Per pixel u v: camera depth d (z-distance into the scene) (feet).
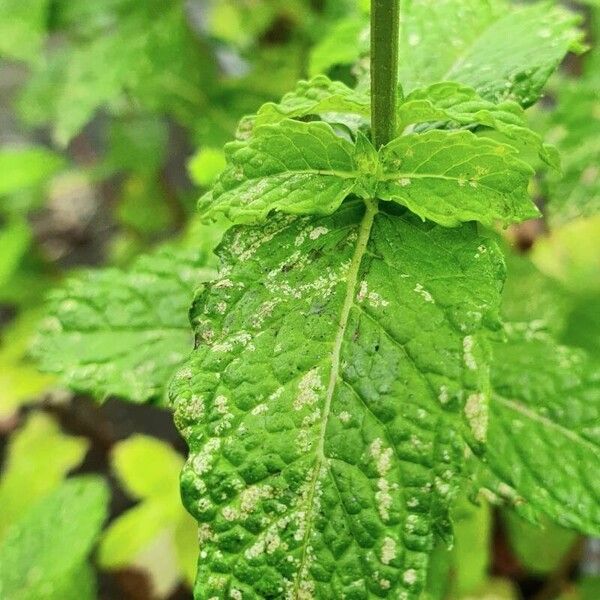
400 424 0.41
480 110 0.45
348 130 0.49
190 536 0.86
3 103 1.51
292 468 0.41
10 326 1.22
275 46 0.96
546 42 0.51
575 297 0.86
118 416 1.26
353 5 0.89
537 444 0.55
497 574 0.96
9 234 1.14
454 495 0.40
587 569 1.04
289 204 0.44
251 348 0.43
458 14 0.55
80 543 0.76
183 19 0.95
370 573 0.40
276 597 0.40
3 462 1.23
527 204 0.44
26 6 0.94
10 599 0.74
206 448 0.42
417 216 0.46
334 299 0.44
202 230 0.64
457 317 0.42
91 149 1.57
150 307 0.59
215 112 0.93
